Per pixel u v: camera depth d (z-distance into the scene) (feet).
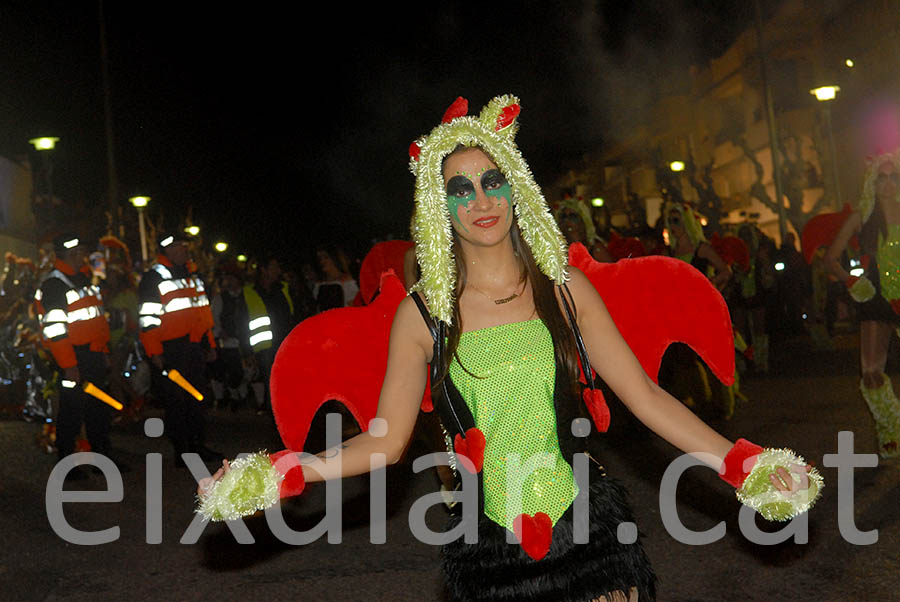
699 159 140.87
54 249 29.43
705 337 11.11
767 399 35.94
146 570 18.60
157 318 28.91
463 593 9.27
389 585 16.94
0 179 63.41
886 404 23.57
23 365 42.42
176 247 29.53
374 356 11.27
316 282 49.57
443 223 9.41
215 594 17.01
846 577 15.79
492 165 9.40
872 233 23.53
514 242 9.57
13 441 36.47
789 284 63.31
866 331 23.72
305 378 11.25
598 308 9.57
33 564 19.08
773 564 16.74
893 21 94.43
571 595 8.98
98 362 29.14
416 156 9.64
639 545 9.44
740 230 48.34
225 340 44.70
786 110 117.60
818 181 102.12
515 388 9.26
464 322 9.38
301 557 19.03
